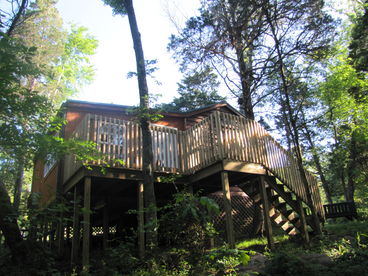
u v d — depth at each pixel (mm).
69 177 8305
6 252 6945
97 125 7535
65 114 10180
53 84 18734
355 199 20828
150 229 6207
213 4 11172
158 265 5809
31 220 6000
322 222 9617
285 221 9375
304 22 10695
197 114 13500
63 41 21969
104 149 7387
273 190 9469
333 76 14461
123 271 5910
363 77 14469
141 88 7383
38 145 6465
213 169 7887
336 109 15109
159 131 8594
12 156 7008
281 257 5410
